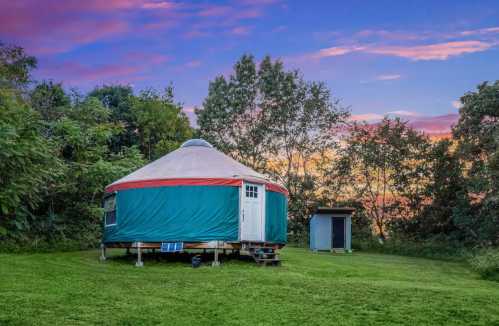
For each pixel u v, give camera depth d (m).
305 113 34.50
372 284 11.32
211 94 36.62
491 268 14.61
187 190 14.30
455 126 26.25
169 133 33.31
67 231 21.66
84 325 7.21
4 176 17.34
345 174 32.50
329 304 8.90
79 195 22.75
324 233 24.42
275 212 15.82
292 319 7.80
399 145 30.50
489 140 24.61
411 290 10.62
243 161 35.75
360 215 31.66
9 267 12.12
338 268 14.73
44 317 7.51
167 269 13.21
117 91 32.88
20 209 18.84
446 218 29.03
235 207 14.40
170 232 14.23
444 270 16.72
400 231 30.88
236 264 14.43
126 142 32.31
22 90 25.91
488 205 24.31
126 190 14.96
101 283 10.57
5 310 7.78
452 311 8.60
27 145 17.66
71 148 23.72
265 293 9.77
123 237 14.73
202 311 8.20
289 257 17.94
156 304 8.62
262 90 35.44
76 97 26.20
